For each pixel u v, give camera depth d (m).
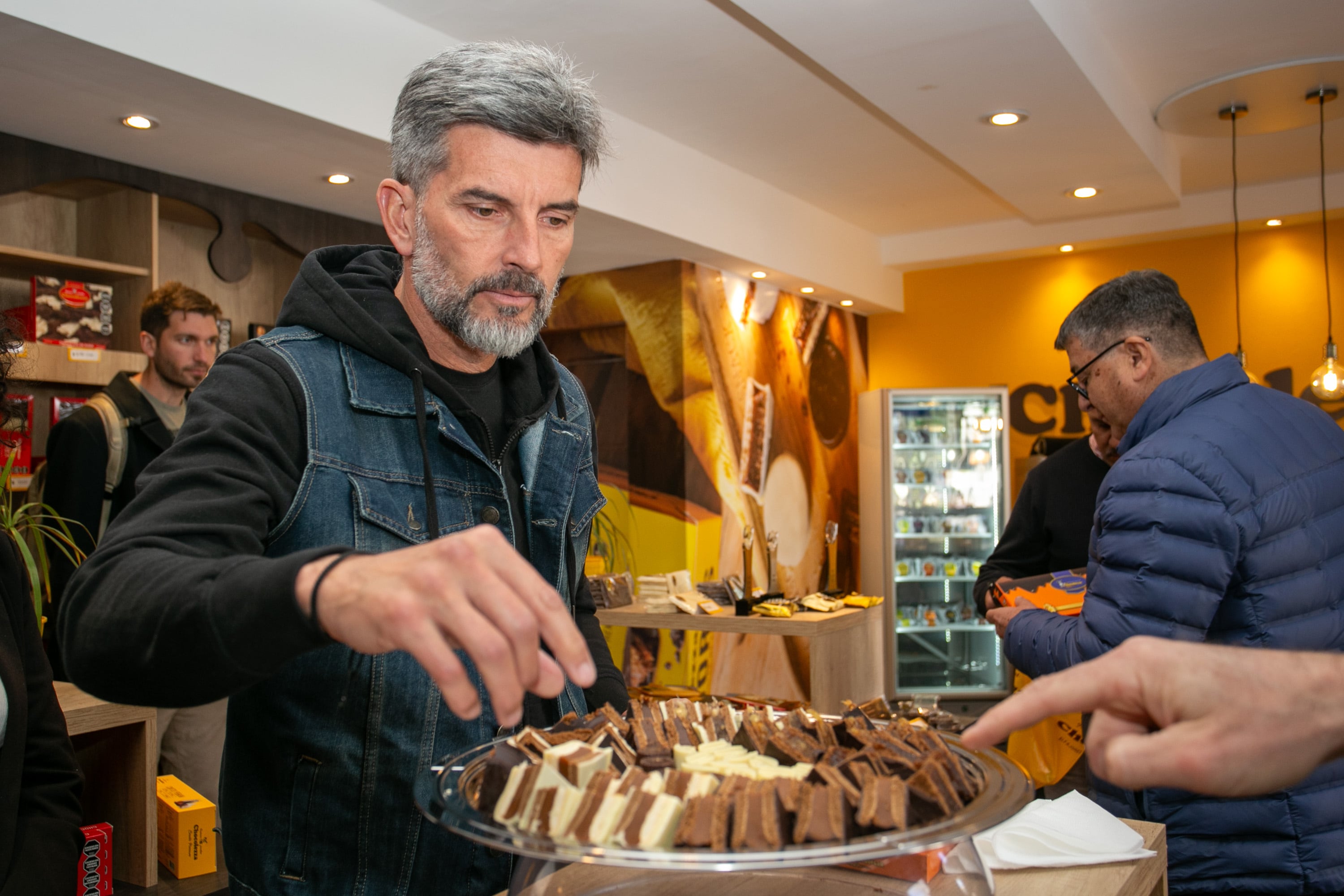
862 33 3.29
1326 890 1.42
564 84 1.02
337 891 1.00
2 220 3.63
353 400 1.06
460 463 1.13
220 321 4.04
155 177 3.75
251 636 0.62
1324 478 1.55
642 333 5.71
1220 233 6.30
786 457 6.48
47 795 1.21
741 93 4.28
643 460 5.71
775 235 5.80
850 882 0.77
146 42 2.74
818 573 6.80
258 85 3.02
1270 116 4.58
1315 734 0.50
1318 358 6.05
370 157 3.62
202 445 0.90
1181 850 1.50
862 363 7.55
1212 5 3.64
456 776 0.80
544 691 0.60
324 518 1.01
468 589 0.58
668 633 5.55
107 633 0.69
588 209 4.42
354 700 0.99
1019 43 3.38
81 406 3.37
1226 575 1.44
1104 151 4.61
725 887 0.78
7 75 2.84
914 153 5.17
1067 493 2.97
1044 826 1.06
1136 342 1.84
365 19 3.36
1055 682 0.56
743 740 0.89
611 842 0.63
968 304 7.21
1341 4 3.63
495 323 1.05
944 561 6.88
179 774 3.10
